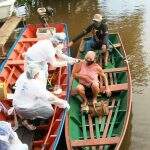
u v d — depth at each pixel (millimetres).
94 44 11305
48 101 7977
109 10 16094
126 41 13180
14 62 10383
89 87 9125
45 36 11594
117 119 8586
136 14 15398
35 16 16297
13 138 6441
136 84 10695
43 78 8492
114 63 11109
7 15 14859
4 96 8461
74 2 17391
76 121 8586
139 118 9328
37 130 8070
